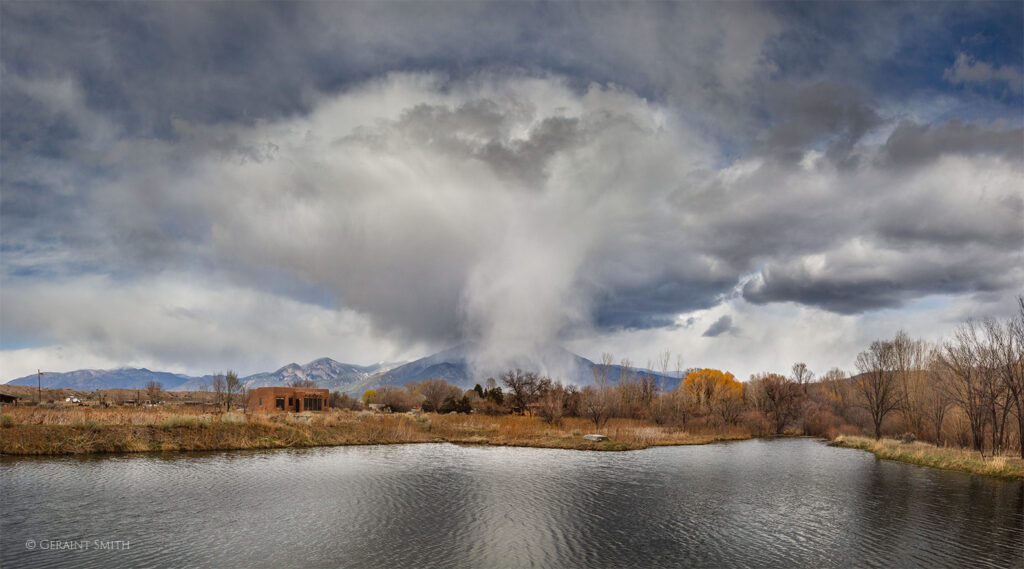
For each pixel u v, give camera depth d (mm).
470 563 23406
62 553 24016
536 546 26141
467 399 153375
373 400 190625
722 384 151000
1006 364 56719
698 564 23844
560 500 37156
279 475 45094
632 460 61875
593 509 34500
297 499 35719
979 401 60406
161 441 59062
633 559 24375
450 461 57188
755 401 135000
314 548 25156
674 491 41375
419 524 29875
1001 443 60125
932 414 77188
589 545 26438
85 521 29359
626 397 131375
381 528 28906
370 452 63812
